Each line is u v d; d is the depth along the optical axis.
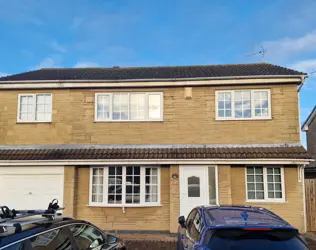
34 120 13.38
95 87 13.37
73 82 13.27
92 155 12.42
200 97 13.13
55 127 13.30
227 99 13.10
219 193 12.08
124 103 13.34
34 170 12.69
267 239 4.30
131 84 13.20
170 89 13.28
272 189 12.31
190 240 5.18
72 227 4.68
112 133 13.14
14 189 12.65
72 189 12.45
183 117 13.07
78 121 13.28
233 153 12.08
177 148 12.77
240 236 4.32
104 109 13.38
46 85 13.34
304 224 11.96
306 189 12.65
